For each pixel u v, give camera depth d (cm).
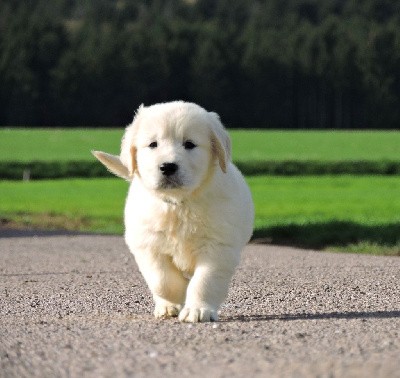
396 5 14288
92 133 7062
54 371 508
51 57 10656
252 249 1507
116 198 2994
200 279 684
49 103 10500
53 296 890
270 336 609
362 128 10538
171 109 688
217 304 690
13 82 10300
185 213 682
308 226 1777
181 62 10738
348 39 10638
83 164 4325
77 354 557
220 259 686
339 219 1909
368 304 793
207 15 16338
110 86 10581
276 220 1984
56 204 2761
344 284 948
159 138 678
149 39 10788
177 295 726
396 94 10431
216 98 10550
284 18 13700
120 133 7088
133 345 582
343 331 628
